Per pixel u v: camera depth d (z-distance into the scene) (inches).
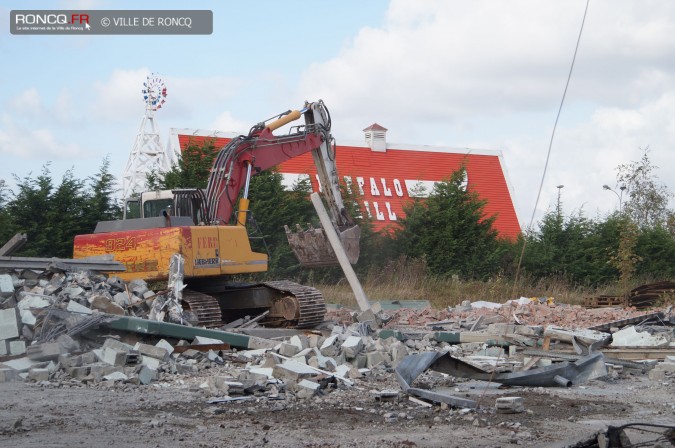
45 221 1242.0
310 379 451.5
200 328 559.2
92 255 711.1
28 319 516.7
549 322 858.8
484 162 2092.8
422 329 788.0
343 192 1507.1
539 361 551.5
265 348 568.1
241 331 651.5
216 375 476.7
